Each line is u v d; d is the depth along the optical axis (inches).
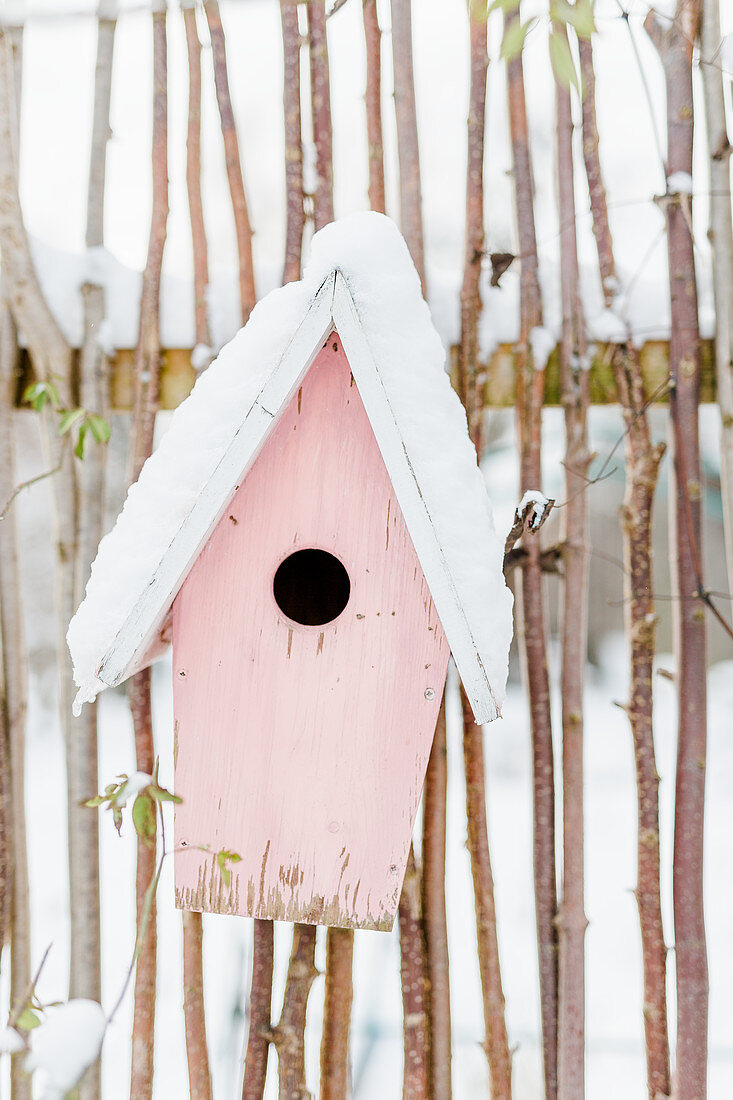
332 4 52.7
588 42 50.9
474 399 51.4
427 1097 49.5
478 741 51.3
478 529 37.1
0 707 54.1
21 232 51.8
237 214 52.4
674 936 49.4
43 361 53.9
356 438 39.3
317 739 39.9
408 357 37.7
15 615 54.6
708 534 144.8
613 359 51.7
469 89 51.8
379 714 39.5
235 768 40.3
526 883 97.2
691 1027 48.3
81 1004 41.8
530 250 51.6
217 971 77.0
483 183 51.5
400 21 52.2
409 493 35.5
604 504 153.3
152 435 52.5
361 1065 66.4
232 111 52.7
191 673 40.5
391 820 39.5
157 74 52.5
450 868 99.3
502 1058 50.1
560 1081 49.8
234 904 40.4
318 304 35.5
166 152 53.0
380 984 73.7
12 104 52.5
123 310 54.9
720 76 50.8
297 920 40.1
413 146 52.1
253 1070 48.7
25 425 138.4
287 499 39.7
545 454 124.3
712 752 126.4
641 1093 65.3
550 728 51.6
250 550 40.0
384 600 39.3
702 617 49.8
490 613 36.5
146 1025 51.6
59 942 82.6
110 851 101.7
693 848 49.1
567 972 50.3
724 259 50.3
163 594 36.3
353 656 39.6
